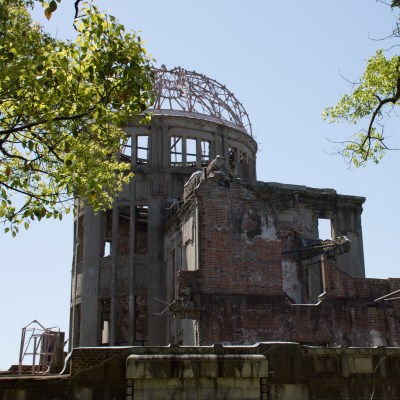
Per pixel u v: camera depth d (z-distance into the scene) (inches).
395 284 1084.5
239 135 1596.9
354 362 706.8
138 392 612.4
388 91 674.2
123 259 1425.9
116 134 721.0
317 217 1422.2
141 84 561.9
